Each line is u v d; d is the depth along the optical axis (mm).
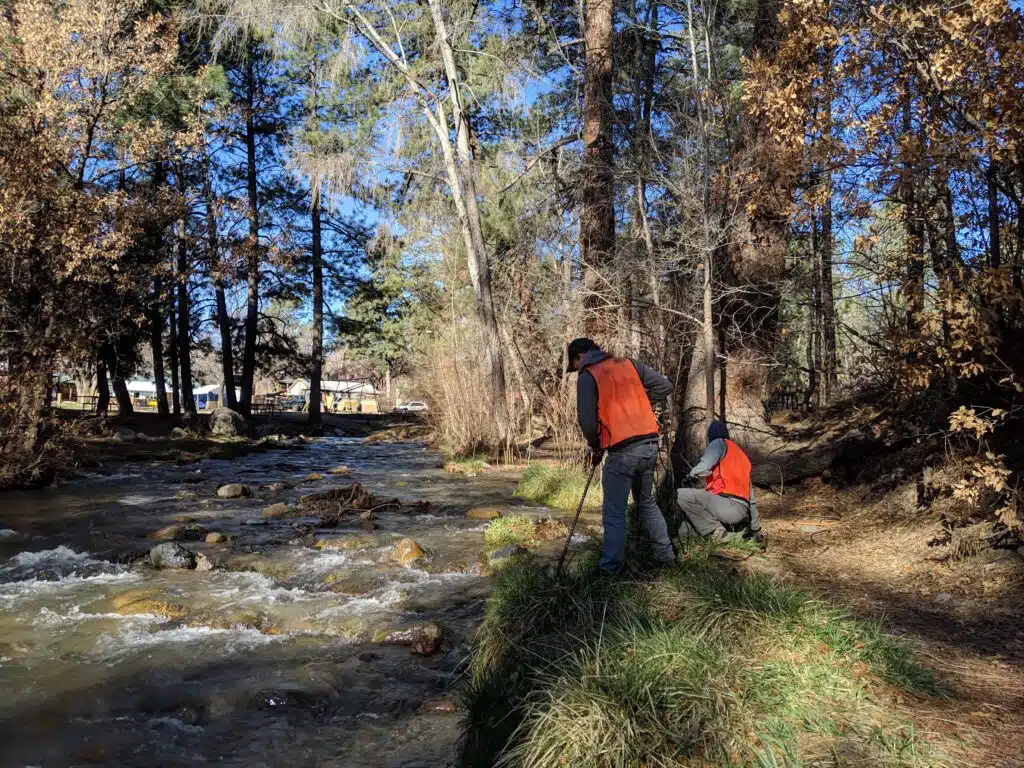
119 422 26625
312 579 6883
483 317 17875
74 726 3977
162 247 22859
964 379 6590
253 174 31234
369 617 5652
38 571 7199
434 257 23172
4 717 4070
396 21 21500
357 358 58250
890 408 7629
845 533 6793
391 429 31203
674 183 8414
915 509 6695
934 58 4863
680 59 10680
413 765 3564
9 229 13328
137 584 6730
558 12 19062
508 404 17281
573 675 3428
